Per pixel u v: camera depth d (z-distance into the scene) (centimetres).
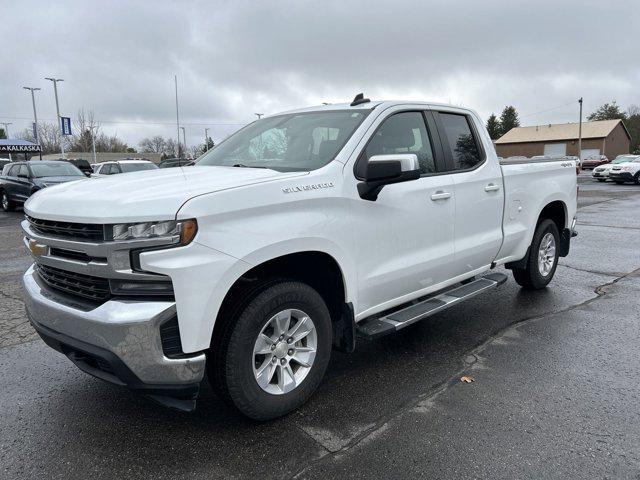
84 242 271
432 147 426
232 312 293
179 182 301
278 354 317
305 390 331
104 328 261
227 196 277
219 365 294
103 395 361
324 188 325
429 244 409
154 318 257
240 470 274
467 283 482
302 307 322
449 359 417
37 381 384
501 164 511
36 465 280
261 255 289
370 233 356
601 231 1091
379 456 285
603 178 2883
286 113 447
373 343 455
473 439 300
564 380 376
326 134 377
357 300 356
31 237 311
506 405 340
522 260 560
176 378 268
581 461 279
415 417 326
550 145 7500
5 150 3594
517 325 495
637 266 742
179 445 298
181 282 260
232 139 455
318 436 305
